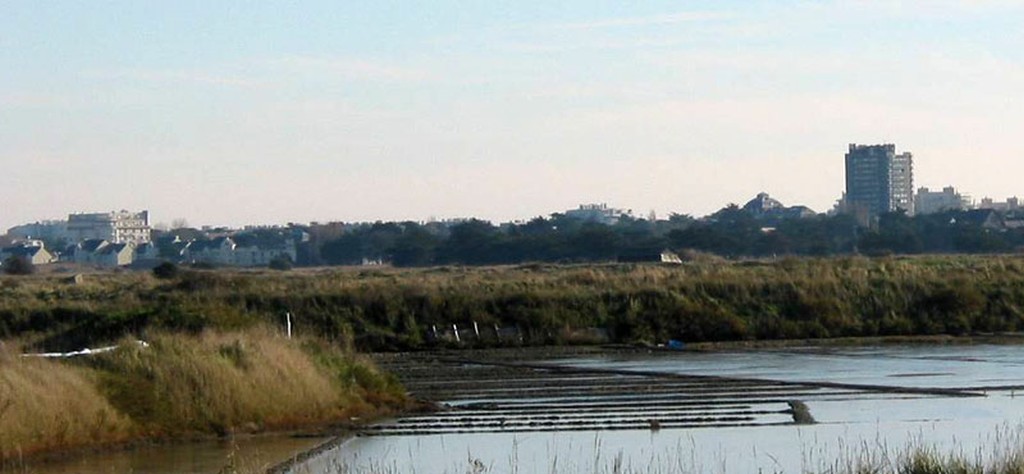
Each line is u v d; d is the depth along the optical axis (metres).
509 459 34.91
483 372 66.06
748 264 125.69
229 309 67.06
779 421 42.69
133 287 109.62
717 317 90.69
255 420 43.06
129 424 40.31
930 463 28.28
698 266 121.00
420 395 54.31
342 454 37.00
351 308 91.00
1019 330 92.06
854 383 55.91
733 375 61.69
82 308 85.69
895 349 77.56
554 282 103.50
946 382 55.75
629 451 35.91
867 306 93.94
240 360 45.25
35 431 37.28
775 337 89.88
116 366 42.72
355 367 50.41
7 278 139.62
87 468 34.72
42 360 41.03
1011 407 46.25
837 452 34.53
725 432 40.12
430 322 90.06
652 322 90.31
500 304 91.94
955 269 107.44
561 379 60.94
